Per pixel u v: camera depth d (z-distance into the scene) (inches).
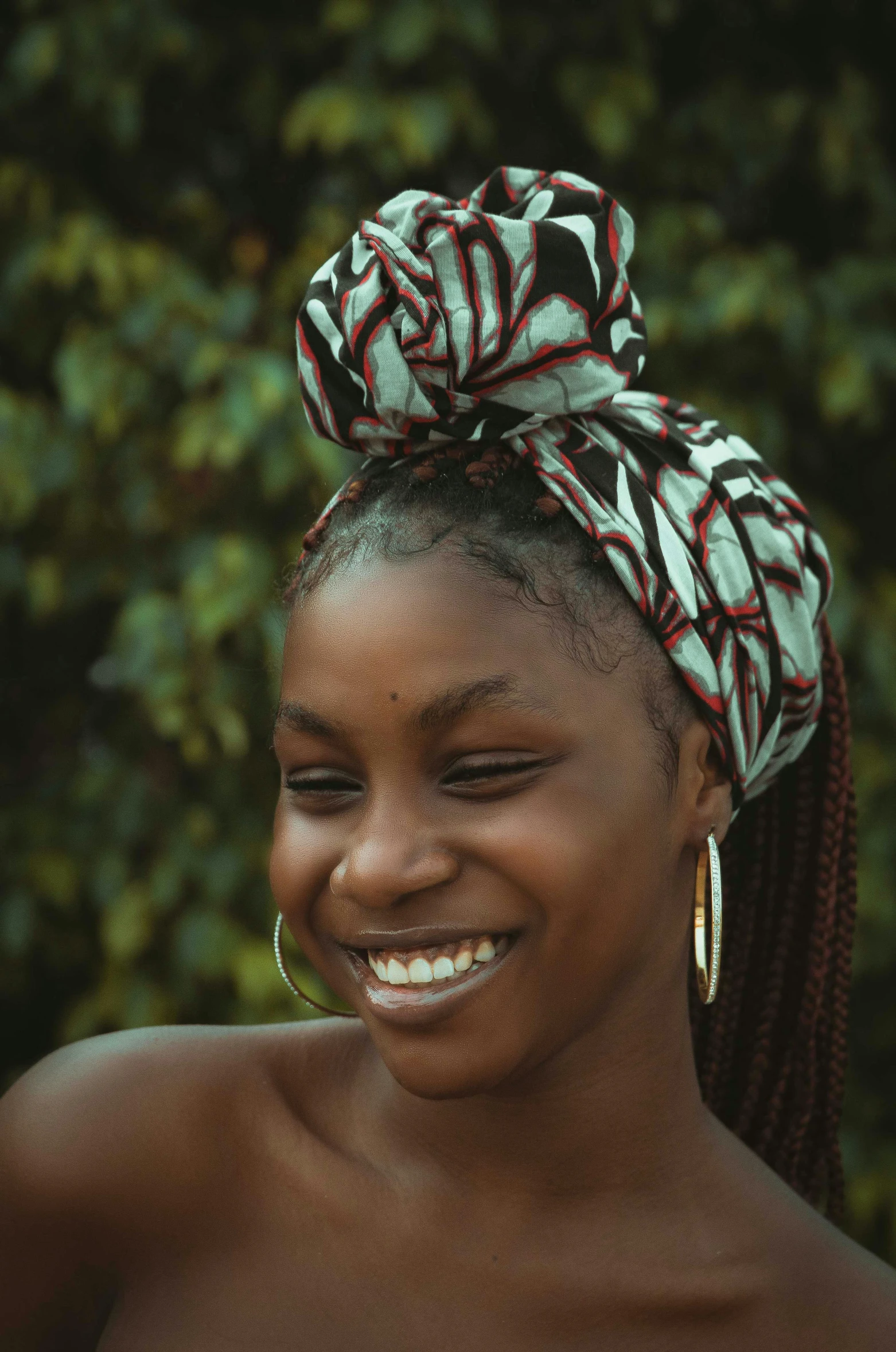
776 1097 51.5
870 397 111.3
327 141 107.3
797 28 119.6
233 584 104.1
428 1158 41.9
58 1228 43.8
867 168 116.6
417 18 107.1
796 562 43.8
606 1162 41.0
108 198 116.9
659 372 113.1
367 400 40.3
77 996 120.9
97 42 107.7
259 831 111.7
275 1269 41.8
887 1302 41.1
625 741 38.1
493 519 38.2
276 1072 44.9
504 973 37.1
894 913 111.9
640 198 118.4
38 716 121.6
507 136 118.5
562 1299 40.2
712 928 41.7
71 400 104.0
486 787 36.6
